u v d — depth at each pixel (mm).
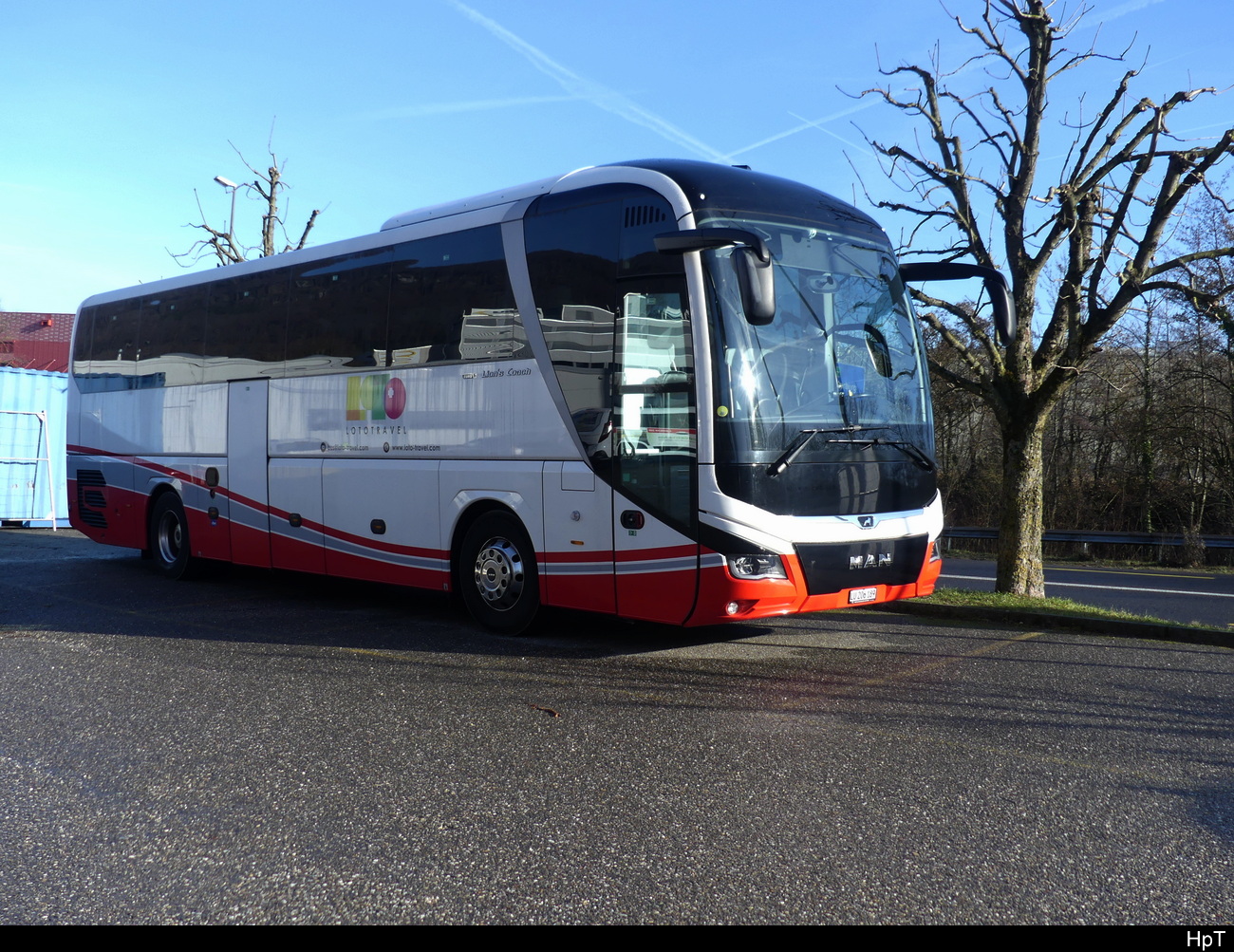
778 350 7199
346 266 9922
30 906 3391
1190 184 9305
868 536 7410
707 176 7418
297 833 4027
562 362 7836
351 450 9758
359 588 11922
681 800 4414
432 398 8930
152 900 3436
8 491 20625
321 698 6301
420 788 4574
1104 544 23297
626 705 6129
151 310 12703
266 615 9711
